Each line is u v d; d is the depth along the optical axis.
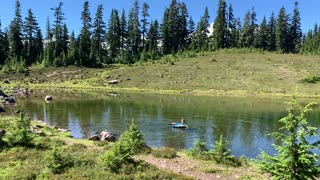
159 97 80.69
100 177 16.84
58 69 122.81
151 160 22.31
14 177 16.53
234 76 108.19
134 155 23.41
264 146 31.19
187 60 130.75
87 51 142.75
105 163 18.50
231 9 160.88
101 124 41.50
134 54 147.62
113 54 149.00
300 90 93.56
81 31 145.75
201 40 157.50
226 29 159.25
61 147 24.53
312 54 137.25
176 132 37.09
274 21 160.50
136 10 154.88
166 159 22.83
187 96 85.06
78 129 38.03
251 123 44.69
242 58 130.00
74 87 101.88
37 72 119.81
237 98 81.94
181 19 159.75
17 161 20.05
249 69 114.94
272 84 99.75
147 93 90.69
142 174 17.64
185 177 18.16
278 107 63.75
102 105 61.69
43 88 98.31
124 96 81.06
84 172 17.52
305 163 11.25
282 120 11.72
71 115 48.72
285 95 87.19
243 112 55.97
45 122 42.25
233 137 35.31
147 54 141.38
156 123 42.78
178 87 99.94
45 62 127.25
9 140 23.92
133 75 113.56
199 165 21.58
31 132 28.94
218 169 20.59
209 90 95.69
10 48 142.12
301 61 123.38
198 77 108.62
